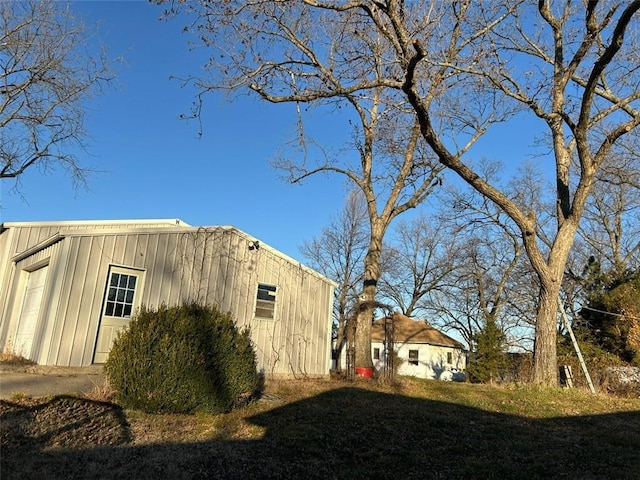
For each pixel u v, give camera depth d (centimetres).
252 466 560
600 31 1212
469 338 3938
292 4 1034
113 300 1149
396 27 988
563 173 1434
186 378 741
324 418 787
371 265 1541
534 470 604
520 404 1047
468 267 3647
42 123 1711
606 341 1817
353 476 556
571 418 927
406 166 1614
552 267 1330
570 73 1367
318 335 1459
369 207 1617
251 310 1345
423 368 3756
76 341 1067
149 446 595
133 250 1191
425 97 1190
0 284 1524
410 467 596
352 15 1116
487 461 626
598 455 673
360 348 1430
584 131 1281
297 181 1695
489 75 1225
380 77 1270
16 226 1578
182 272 1255
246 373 820
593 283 2116
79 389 813
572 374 1470
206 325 795
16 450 543
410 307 4075
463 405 995
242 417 759
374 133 1639
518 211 1328
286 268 1437
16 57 1591
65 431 616
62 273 1080
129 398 729
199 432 673
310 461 591
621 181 2045
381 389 1160
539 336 1314
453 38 1252
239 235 1370
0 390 773
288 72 1121
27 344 1189
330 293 1517
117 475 501
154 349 745
